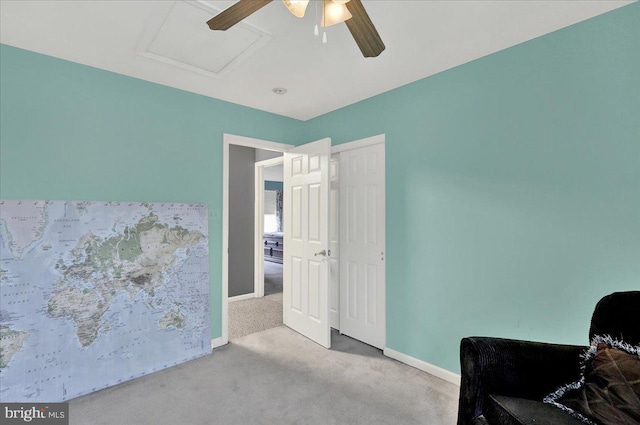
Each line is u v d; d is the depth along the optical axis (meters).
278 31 1.99
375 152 3.05
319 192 3.15
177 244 2.79
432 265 2.57
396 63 2.40
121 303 2.48
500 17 1.85
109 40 2.10
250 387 2.33
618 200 1.77
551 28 1.96
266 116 3.48
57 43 2.12
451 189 2.46
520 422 1.20
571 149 1.92
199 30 1.99
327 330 3.02
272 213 10.40
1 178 2.09
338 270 3.46
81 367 2.28
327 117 3.50
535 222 2.05
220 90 2.90
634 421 1.11
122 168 2.57
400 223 2.80
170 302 2.72
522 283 2.11
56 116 2.29
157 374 2.53
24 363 2.09
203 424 1.92
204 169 3.02
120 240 2.50
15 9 1.77
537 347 1.46
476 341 1.47
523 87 2.11
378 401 2.15
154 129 2.73
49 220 2.22
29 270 2.14
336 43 2.12
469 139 2.36
